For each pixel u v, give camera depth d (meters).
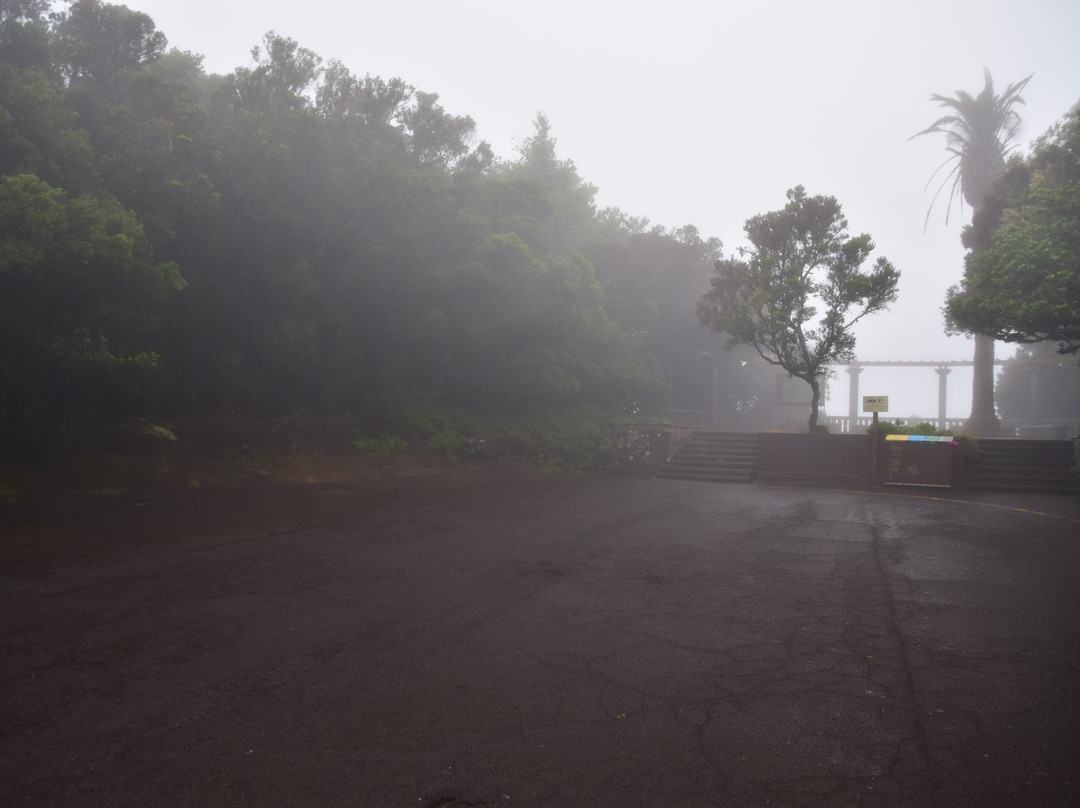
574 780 3.48
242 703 4.34
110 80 16.00
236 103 17.02
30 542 8.97
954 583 7.73
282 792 3.33
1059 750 3.87
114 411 15.19
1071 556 9.23
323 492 14.21
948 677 4.96
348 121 17.53
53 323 11.64
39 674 4.73
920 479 17.27
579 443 21.03
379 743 3.85
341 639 5.57
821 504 14.23
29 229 10.15
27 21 14.88
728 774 3.57
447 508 12.70
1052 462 17.83
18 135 11.43
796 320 18.97
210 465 14.95
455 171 21.11
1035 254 15.12
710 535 10.58
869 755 3.79
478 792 3.36
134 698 4.38
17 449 12.83
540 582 7.54
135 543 9.02
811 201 19.48
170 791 3.32
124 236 11.13
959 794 3.40
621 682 4.80
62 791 3.30
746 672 5.03
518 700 4.46
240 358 16.44
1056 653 5.48
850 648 5.57
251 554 8.54
